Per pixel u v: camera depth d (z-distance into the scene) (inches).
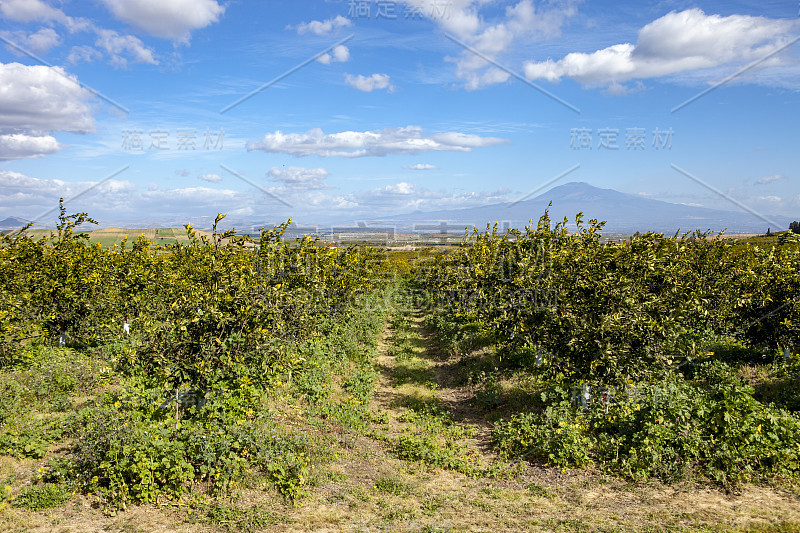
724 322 538.9
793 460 282.8
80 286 513.3
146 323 329.4
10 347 422.0
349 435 361.7
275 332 362.6
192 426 281.3
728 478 277.0
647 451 291.6
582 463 303.9
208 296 327.0
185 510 240.7
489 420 410.0
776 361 491.5
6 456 276.5
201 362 308.2
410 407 452.8
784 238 522.6
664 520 238.4
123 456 248.7
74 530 217.0
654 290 353.1
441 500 266.2
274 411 374.6
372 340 761.6
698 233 596.1
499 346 554.9
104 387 399.5
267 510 243.9
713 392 343.6
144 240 645.3
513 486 285.7
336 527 233.0
